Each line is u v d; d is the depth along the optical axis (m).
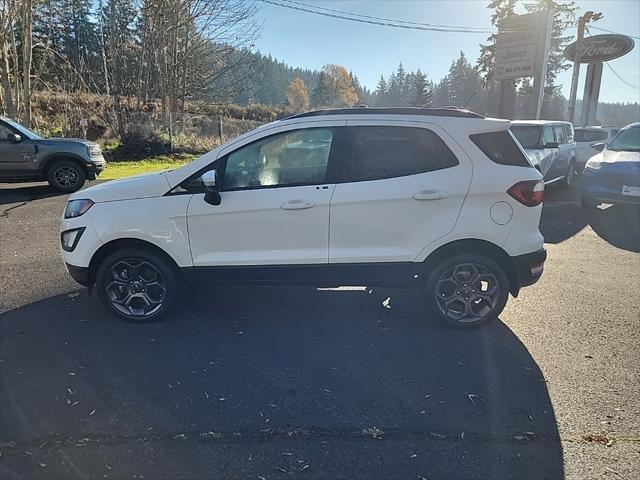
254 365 3.48
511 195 3.86
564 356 3.63
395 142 3.90
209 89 23.97
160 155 18.16
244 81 24.98
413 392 3.15
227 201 3.92
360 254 3.94
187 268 4.04
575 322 4.23
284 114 38.59
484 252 3.98
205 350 3.70
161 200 3.97
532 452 2.58
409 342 3.86
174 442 2.64
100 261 4.12
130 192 4.03
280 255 3.97
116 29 20.12
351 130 3.91
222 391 3.14
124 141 17.95
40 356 3.57
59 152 10.39
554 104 52.47
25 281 5.14
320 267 3.97
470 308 4.07
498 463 2.50
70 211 4.13
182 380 3.27
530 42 18.97
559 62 45.62
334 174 3.90
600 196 8.36
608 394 3.12
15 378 3.26
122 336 3.92
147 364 3.48
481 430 2.76
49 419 2.82
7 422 2.79
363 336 3.97
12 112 16.28
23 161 10.21
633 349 3.73
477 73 48.31
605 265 5.91
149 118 19.67
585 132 17.03
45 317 4.26
